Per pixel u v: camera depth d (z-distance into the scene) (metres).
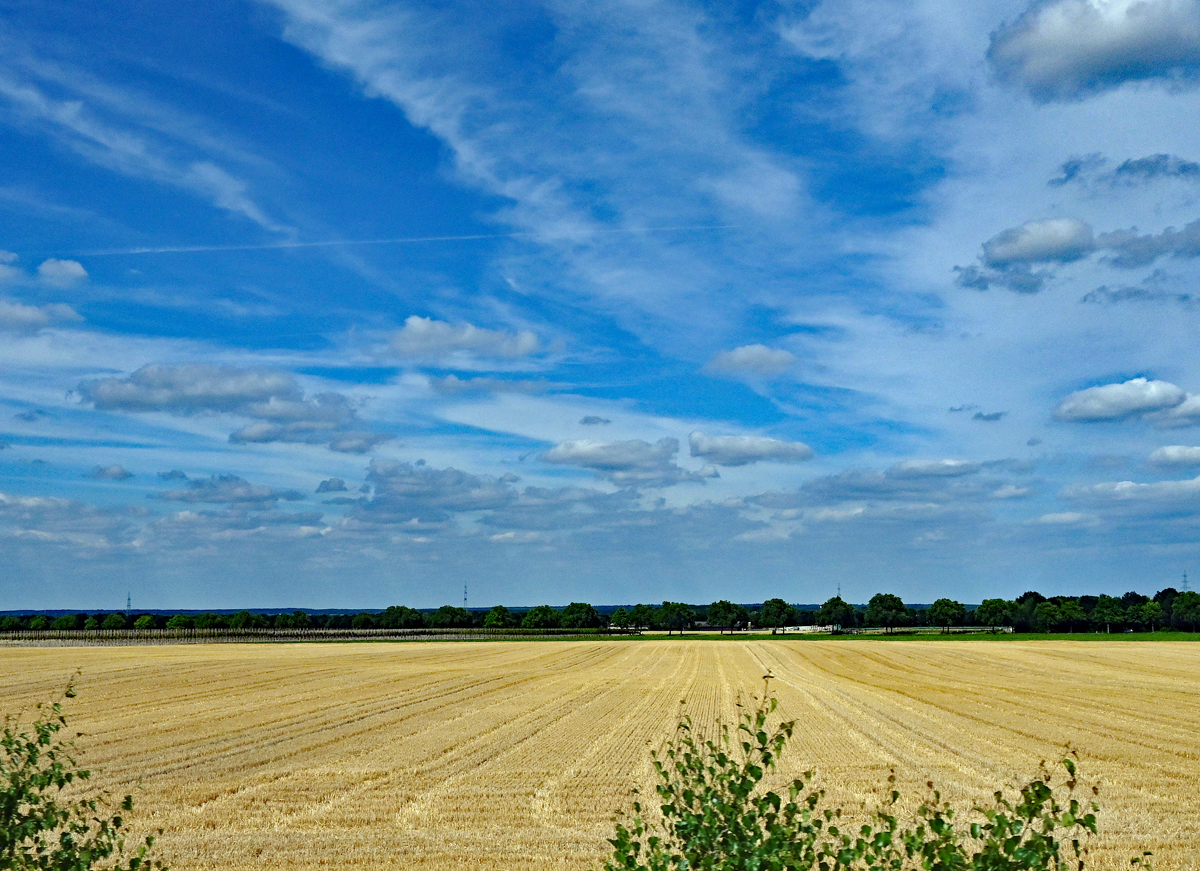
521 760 26.52
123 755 27.73
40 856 9.20
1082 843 17.48
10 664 68.81
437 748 28.78
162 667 65.69
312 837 18.23
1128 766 25.47
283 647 99.19
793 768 24.98
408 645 104.44
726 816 7.62
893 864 7.61
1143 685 51.44
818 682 53.81
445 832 18.58
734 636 141.12
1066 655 79.81
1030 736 31.16
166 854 16.98
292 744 29.80
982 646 95.19
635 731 32.44
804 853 7.70
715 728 33.19
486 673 60.91
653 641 114.06
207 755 27.69
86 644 109.50
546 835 18.31
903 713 37.91
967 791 21.97
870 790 22.05
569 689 49.31
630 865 7.87
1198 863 16.20
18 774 9.01
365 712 38.81
